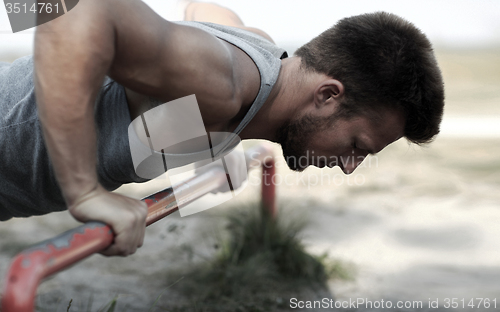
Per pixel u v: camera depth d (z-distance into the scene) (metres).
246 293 2.59
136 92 1.22
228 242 2.91
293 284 2.71
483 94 9.99
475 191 4.61
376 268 2.97
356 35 1.41
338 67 1.41
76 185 0.98
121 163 1.40
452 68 13.36
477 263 3.07
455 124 7.55
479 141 6.51
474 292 2.64
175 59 1.11
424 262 3.08
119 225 0.97
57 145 0.97
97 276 2.81
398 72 1.37
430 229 3.69
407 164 5.59
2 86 1.45
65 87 0.94
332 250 3.23
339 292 2.66
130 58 1.07
